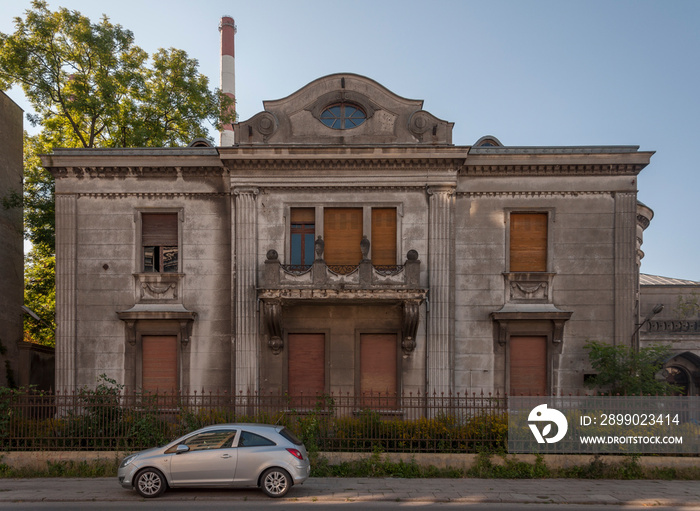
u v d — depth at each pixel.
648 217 21.69
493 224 18.27
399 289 16.61
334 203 17.95
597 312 17.92
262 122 17.95
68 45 23.41
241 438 11.21
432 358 17.23
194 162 18.20
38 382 23.55
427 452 13.61
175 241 18.50
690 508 10.80
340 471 12.96
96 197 18.48
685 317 21.91
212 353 17.91
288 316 17.89
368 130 17.98
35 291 28.27
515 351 17.95
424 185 17.80
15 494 11.16
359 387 17.66
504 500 11.00
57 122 24.92
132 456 11.26
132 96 24.66
